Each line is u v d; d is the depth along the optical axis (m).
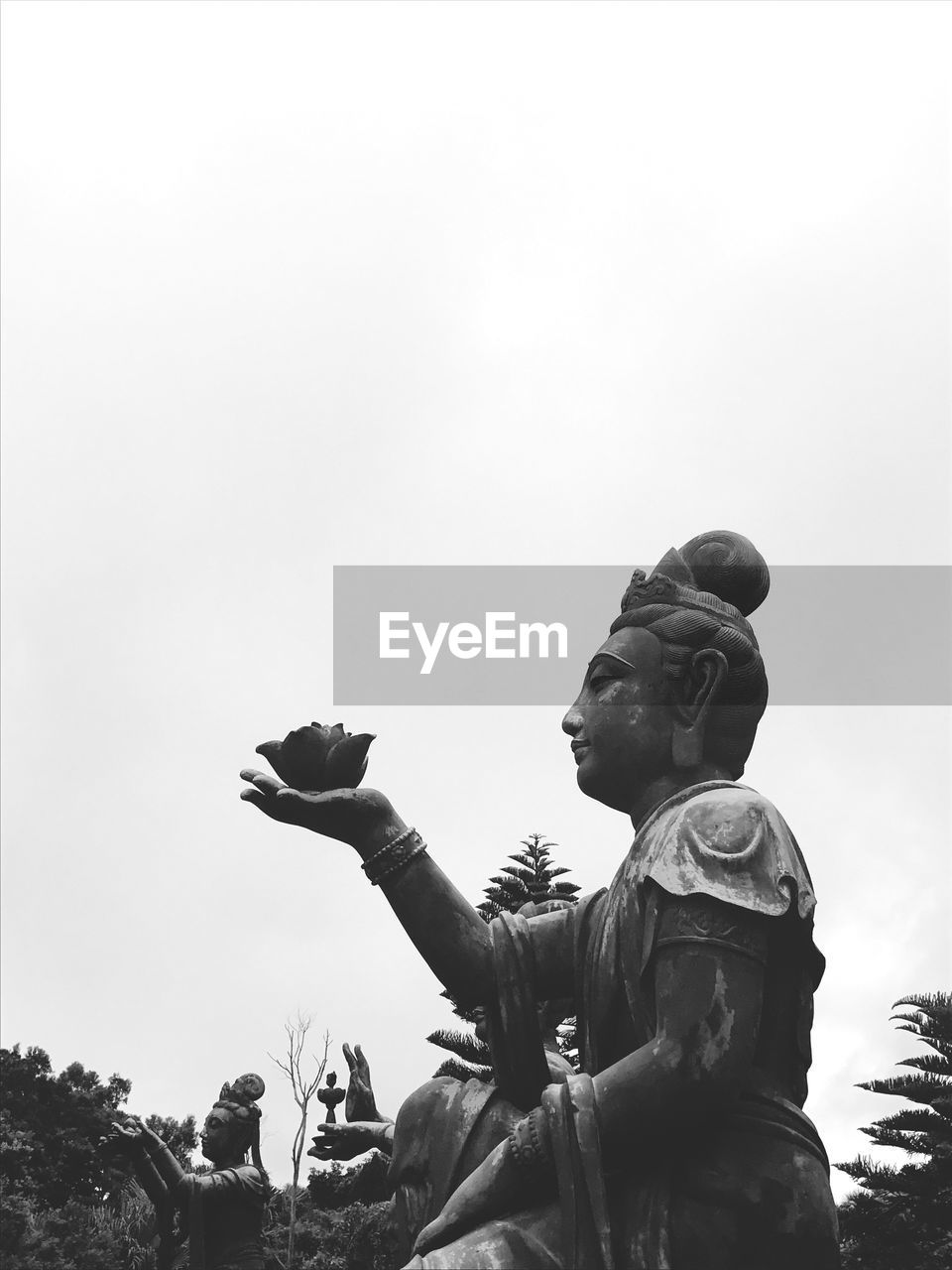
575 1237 3.09
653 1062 3.15
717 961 3.19
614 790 3.70
